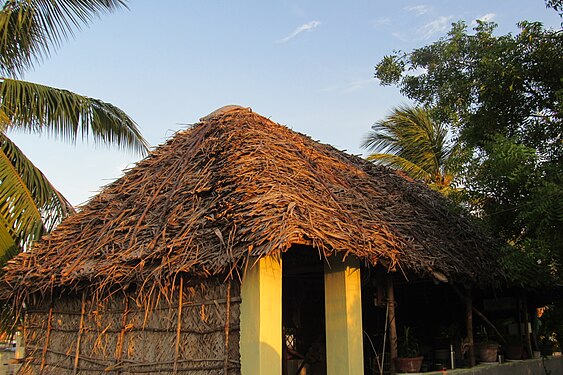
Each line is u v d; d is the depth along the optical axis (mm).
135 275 7188
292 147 9148
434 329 11906
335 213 7293
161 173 9617
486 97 9125
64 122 11984
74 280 8031
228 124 9523
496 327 11008
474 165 8539
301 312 11117
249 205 6652
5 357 14797
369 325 11219
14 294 9125
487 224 9039
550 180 7363
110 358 8180
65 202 12211
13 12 11516
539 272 10352
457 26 10117
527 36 8617
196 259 6562
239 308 6660
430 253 8172
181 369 7113
